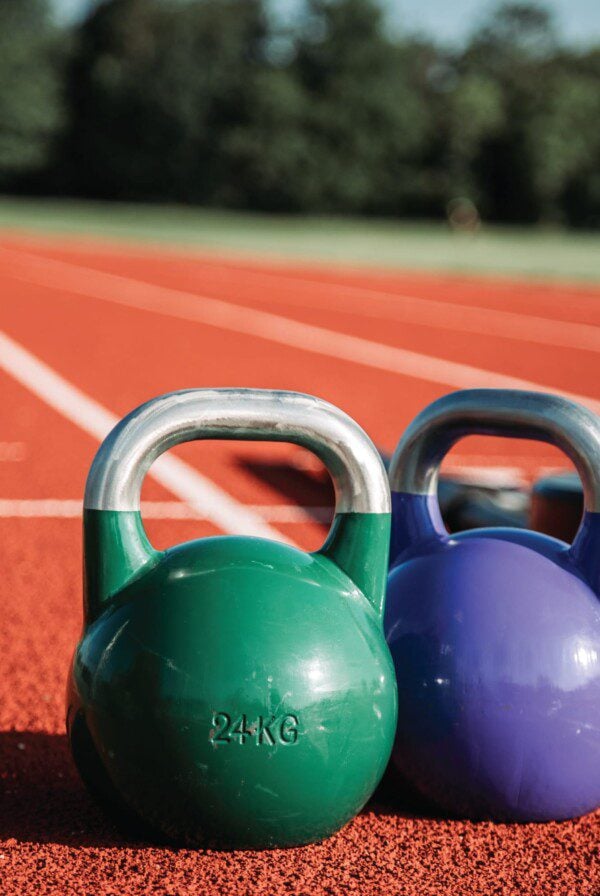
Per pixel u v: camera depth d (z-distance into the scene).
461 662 2.87
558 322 19.67
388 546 2.85
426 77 92.81
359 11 82.69
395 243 40.88
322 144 78.69
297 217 78.69
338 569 2.82
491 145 81.69
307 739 2.59
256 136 76.56
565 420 3.00
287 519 7.00
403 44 89.88
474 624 2.89
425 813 3.09
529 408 3.04
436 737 2.90
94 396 11.30
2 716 3.80
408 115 80.50
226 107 77.25
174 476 8.07
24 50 74.62
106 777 2.69
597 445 2.97
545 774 2.90
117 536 2.72
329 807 2.68
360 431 2.81
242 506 7.29
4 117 72.75
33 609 5.15
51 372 12.58
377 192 81.12
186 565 2.70
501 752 2.88
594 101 84.94
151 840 2.81
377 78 81.62
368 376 13.08
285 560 2.75
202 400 2.73
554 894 2.64
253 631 2.59
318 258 32.38
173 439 2.74
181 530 6.62
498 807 2.97
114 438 2.73
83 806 3.06
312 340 16.05
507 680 2.85
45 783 3.23
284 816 2.66
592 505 3.00
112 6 77.25
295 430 2.75
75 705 2.72
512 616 2.89
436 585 2.99
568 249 41.69
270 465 8.59
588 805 3.01
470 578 2.98
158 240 36.75
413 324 18.48
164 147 76.69
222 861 2.72
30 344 14.63
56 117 74.88
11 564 5.90
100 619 2.71
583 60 93.88
